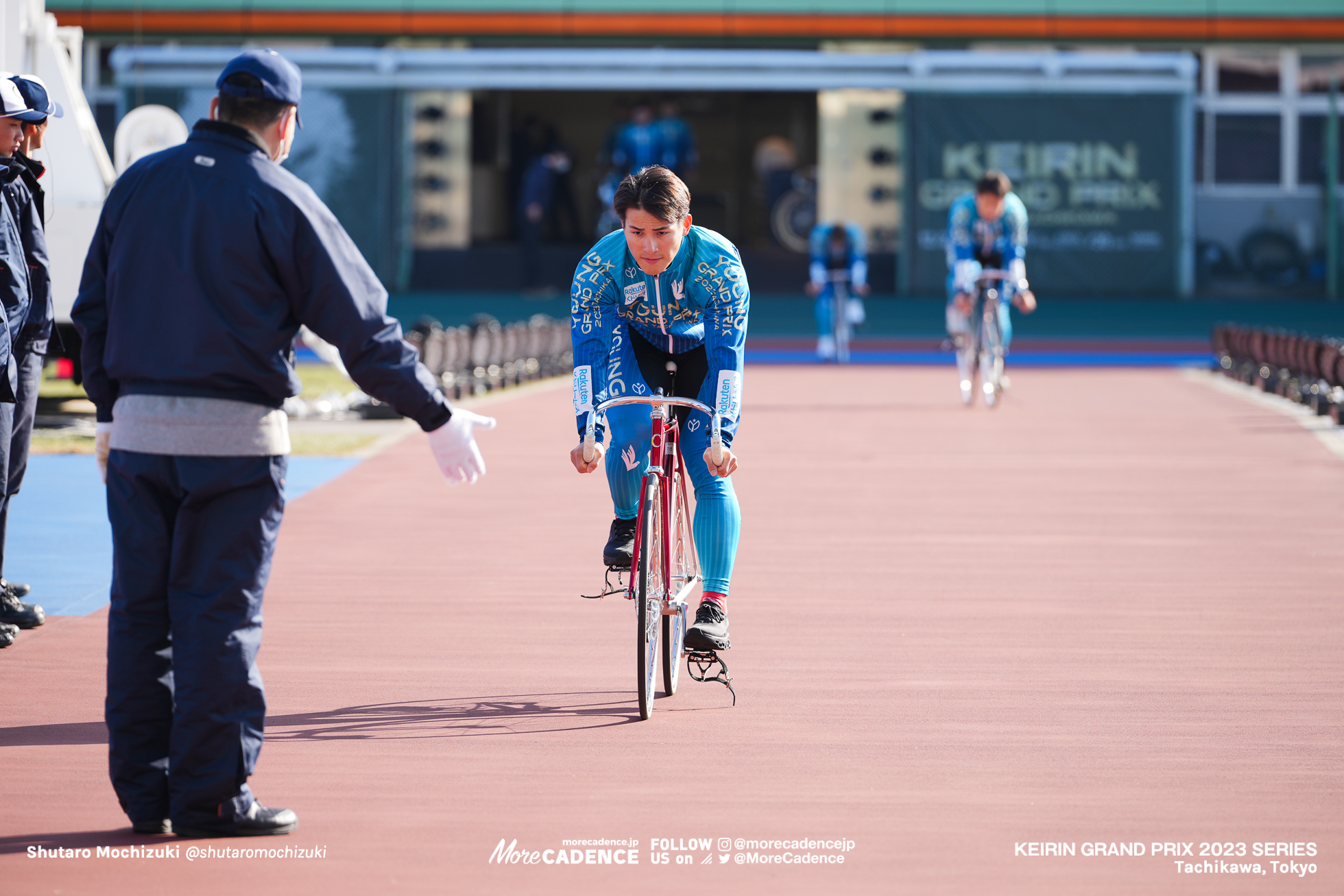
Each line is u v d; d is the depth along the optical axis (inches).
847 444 1732.3
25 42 1822.1
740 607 969.5
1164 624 930.1
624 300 746.2
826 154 4466.0
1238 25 4350.4
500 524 1252.5
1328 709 752.3
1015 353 3243.1
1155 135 4259.4
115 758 567.8
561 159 4530.0
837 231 2940.5
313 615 940.0
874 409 2107.5
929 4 4340.6
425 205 4480.8
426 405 548.4
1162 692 781.9
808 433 1834.4
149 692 564.7
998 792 627.5
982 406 2146.9
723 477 762.2
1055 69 4232.3
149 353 542.6
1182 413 2048.5
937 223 4298.7
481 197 4717.0
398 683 792.3
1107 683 798.5
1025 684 795.4
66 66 1834.4
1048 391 2367.1
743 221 4958.2
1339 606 978.7
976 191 2044.8
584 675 810.2
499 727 715.4
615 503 784.3
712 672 815.1
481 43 4379.9
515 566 1091.9
